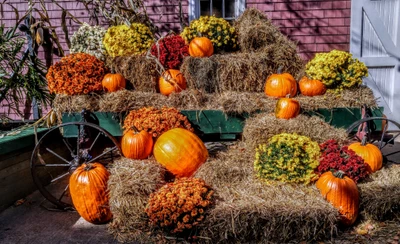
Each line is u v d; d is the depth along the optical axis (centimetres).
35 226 246
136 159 266
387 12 500
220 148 350
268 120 284
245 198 225
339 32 511
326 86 338
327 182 229
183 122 291
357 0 500
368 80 512
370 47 509
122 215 224
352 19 504
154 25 507
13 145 282
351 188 226
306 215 212
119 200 224
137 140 262
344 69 332
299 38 514
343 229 230
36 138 306
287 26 513
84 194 237
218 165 254
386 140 319
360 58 509
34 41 464
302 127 276
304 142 250
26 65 454
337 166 239
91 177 238
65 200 294
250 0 512
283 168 244
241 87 350
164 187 225
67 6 523
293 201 222
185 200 211
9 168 284
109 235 231
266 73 354
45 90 434
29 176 310
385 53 508
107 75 327
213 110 304
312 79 340
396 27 501
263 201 221
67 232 237
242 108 304
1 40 426
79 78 306
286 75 335
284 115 293
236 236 214
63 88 304
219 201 221
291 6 510
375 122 312
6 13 528
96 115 303
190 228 212
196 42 355
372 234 224
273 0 509
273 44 373
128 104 305
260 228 214
